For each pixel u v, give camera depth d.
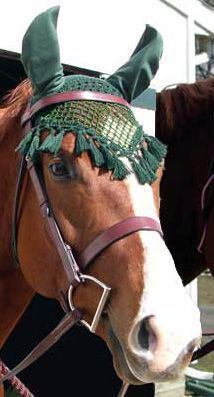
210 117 2.93
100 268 1.55
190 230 2.97
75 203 1.59
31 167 1.70
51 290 1.71
